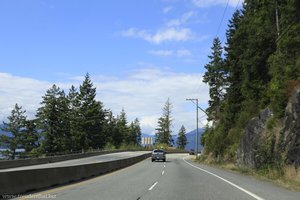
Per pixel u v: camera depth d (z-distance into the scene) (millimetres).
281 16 40594
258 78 45531
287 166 25328
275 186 20422
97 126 123375
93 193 16734
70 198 14867
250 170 33219
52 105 105312
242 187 19719
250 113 45406
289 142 26078
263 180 24953
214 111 97125
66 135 107188
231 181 23766
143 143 171125
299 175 22781
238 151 41875
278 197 15383
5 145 105125
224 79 98688
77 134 117812
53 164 47656
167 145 171250
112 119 160750
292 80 29734
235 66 57906
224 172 34688
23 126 106875
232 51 59750
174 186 20297
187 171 35438
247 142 37656
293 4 35438
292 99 27094
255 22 47906
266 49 44844
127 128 176375
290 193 16953
